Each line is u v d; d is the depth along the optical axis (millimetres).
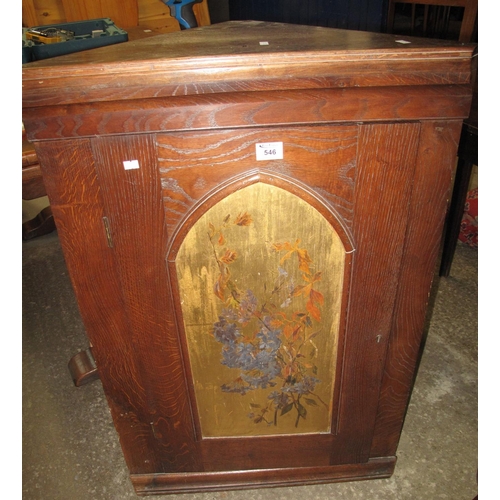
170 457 1097
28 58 1065
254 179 757
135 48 836
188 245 817
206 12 2232
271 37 886
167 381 972
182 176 753
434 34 1938
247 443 1081
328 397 1016
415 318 917
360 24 2520
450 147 749
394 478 1167
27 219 2398
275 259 839
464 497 1121
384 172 763
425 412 1332
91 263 829
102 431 1344
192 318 899
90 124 707
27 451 1294
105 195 766
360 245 828
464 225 1954
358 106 711
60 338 1699
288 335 928
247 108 703
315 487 1157
